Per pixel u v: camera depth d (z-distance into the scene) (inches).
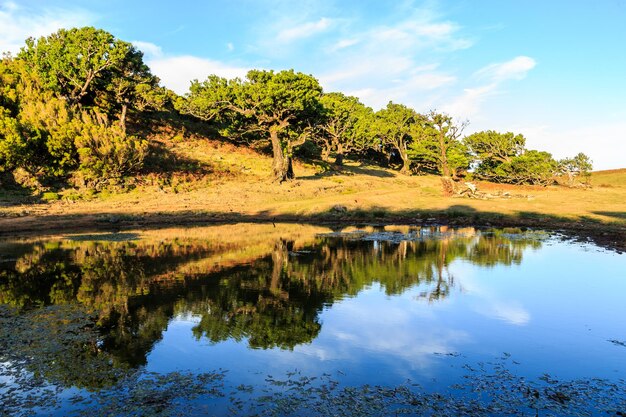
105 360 350.9
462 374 328.8
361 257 832.9
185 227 1338.6
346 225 1422.2
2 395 289.1
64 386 303.6
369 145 3307.1
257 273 691.4
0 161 1571.1
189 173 2142.0
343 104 3208.7
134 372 327.6
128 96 2415.1
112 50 2146.9
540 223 1352.1
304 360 355.6
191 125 3034.0
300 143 2372.0
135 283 619.8
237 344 390.9
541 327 440.8
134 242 1020.5
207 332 421.4
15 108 1846.7
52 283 613.9
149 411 269.1
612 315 478.3
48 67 2186.3
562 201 1733.5
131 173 1943.9
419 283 627.5
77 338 398.9
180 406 276.4
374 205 1734.7
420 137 3444.9
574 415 265.1
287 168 2322.8
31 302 517.7
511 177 2938.0
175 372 329.7
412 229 1312.7
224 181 2146.9
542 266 743.1
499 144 3201.3
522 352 375.2
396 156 4217.5
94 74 2210.9
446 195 2014.0
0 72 1959.9
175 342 393.1
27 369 331.0
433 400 285.3
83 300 528.4
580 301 532.1
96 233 1176.8
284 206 1722.4
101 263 762.2
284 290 586.6
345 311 493.7
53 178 1731.1
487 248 934.4
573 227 1240.2
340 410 271.7
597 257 821.9
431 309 502.0
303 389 302.4
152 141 2444.6
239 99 2116.1
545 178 2768.2
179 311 487.8
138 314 475.8
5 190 1561.3
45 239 1056.2
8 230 1172.5
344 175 2768.2
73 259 797.9
